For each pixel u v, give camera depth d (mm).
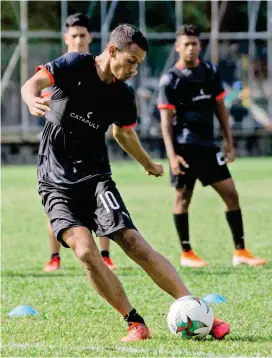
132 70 8875
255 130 49688
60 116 9250
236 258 15289
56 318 10750
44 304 11789
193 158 15141
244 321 10234
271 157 49500
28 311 11062
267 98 49844
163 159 47969
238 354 8328
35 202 27594
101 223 9102
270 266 15008
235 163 45062
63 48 48375
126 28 8828
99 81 9078
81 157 9344
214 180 15117
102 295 9117
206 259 16109
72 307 11508
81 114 9195
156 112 48688
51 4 48938
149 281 13586
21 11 47969
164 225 21609
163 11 49812
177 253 16953
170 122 15117
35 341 9258
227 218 15273
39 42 48250
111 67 8922
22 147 46656
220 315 10648
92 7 48500
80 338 9383
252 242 18438
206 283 13188
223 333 9102
